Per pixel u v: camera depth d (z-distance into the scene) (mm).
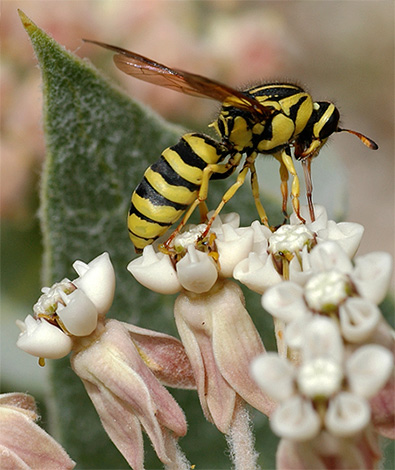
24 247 187
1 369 176
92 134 151
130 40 189
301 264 134
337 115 144
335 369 120
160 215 141
